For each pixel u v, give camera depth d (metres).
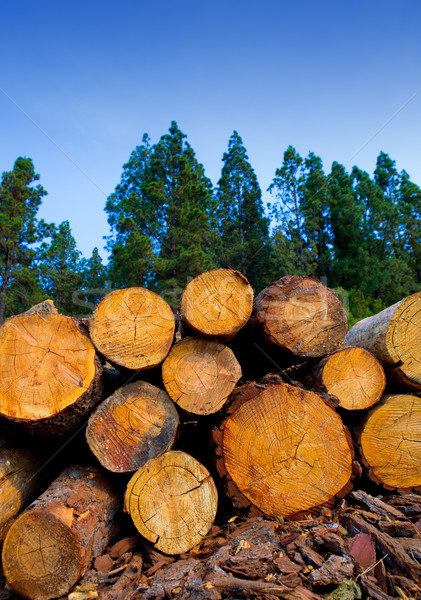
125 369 2.71
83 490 2.49
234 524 2.54
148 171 21.08
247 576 1.91
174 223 18.83
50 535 2.18
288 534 2.26
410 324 3.17
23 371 2.47
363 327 3.64
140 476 2.42
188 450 3.31
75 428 2.75
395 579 1.83
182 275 17.08
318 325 3.06
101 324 2.64
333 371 2.96
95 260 37.31
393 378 3.26
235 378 2.74
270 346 3.13
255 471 2.60
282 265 24.62
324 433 2.69
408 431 2.93
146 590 1.97
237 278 2.82
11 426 2.79
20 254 22.31
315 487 2.61
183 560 2.23
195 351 2.77
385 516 2.36
